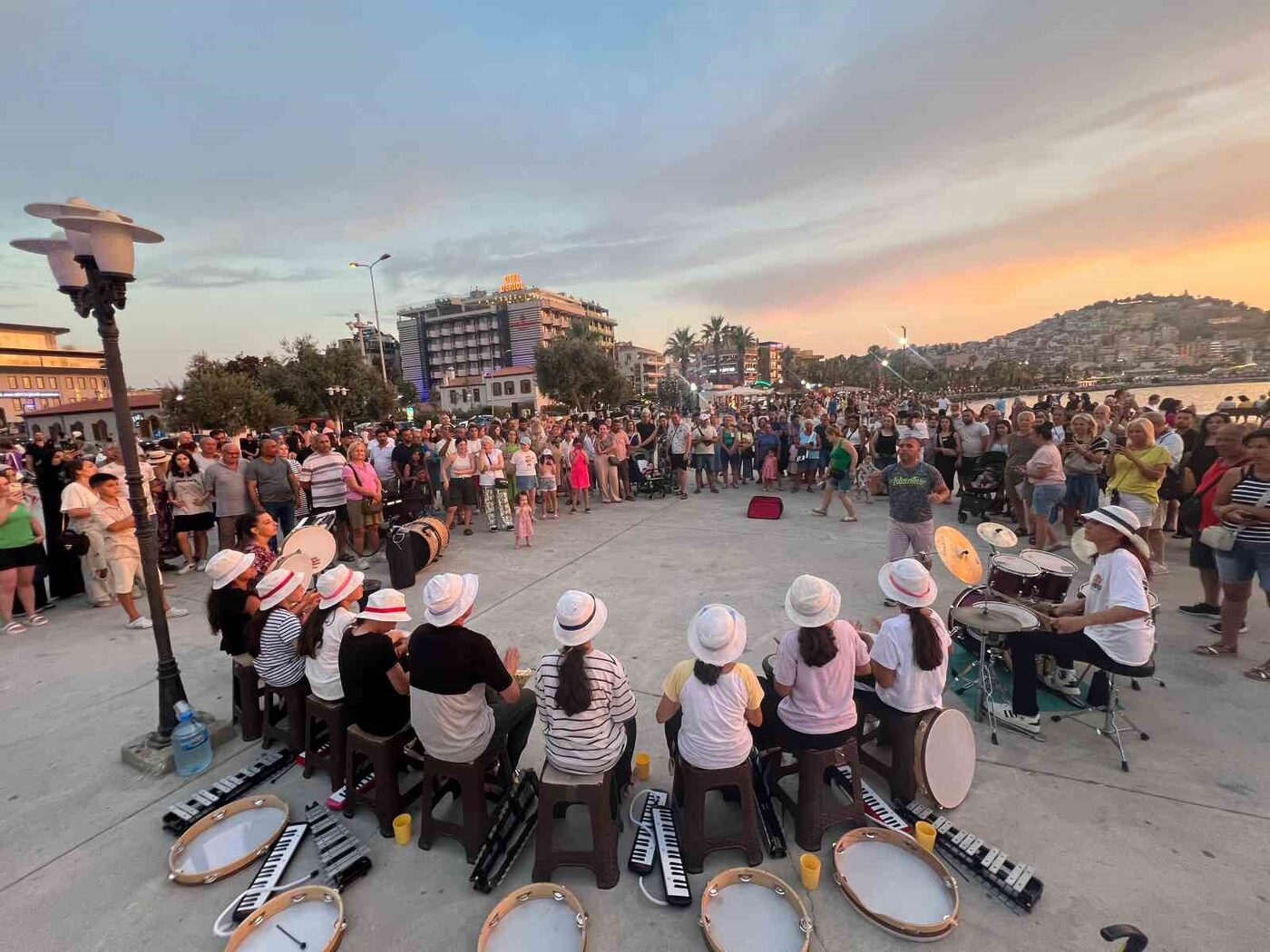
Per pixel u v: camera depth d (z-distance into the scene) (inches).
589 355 2187.5
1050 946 88.7
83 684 188.4
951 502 419.8
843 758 109.1
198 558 333.4
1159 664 171.9
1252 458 165.9
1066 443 332.5
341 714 127.8
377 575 299.0
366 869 107.4
